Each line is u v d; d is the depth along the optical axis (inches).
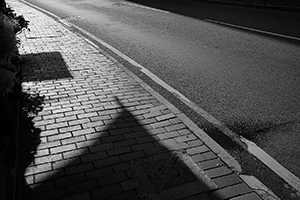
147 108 187.0
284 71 256.2
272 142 161.2
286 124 177.0
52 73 238.8
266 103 201.9
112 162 137.1
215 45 334.6
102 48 325.7
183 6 622.2
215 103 203.2
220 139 163.8
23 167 132.0
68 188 121.6
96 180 126.2
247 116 186.1
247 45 332.5
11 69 141.0
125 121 171.2
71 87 213.3
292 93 215.6
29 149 144.1
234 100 206.5
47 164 134.4
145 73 255.8
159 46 334.3
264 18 476.1
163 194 119.5
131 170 132.4
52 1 703.7
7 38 137.8
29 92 202.8
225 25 431.8
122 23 454.0
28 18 466.0
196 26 428.5
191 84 233.5
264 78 242.4
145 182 125.5
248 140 163.0
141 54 306.3
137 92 209.5
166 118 175.9
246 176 132.0
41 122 166.9
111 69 251.9
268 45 330.6
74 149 145.3
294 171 139.2
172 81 239.3
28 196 117.2
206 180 127.6
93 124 166.9
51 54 287.6
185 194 120.0
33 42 329.4
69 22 458.9
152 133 160.6
